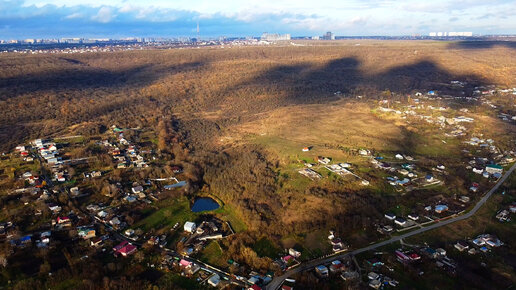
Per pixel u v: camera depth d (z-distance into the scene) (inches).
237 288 3004.4
